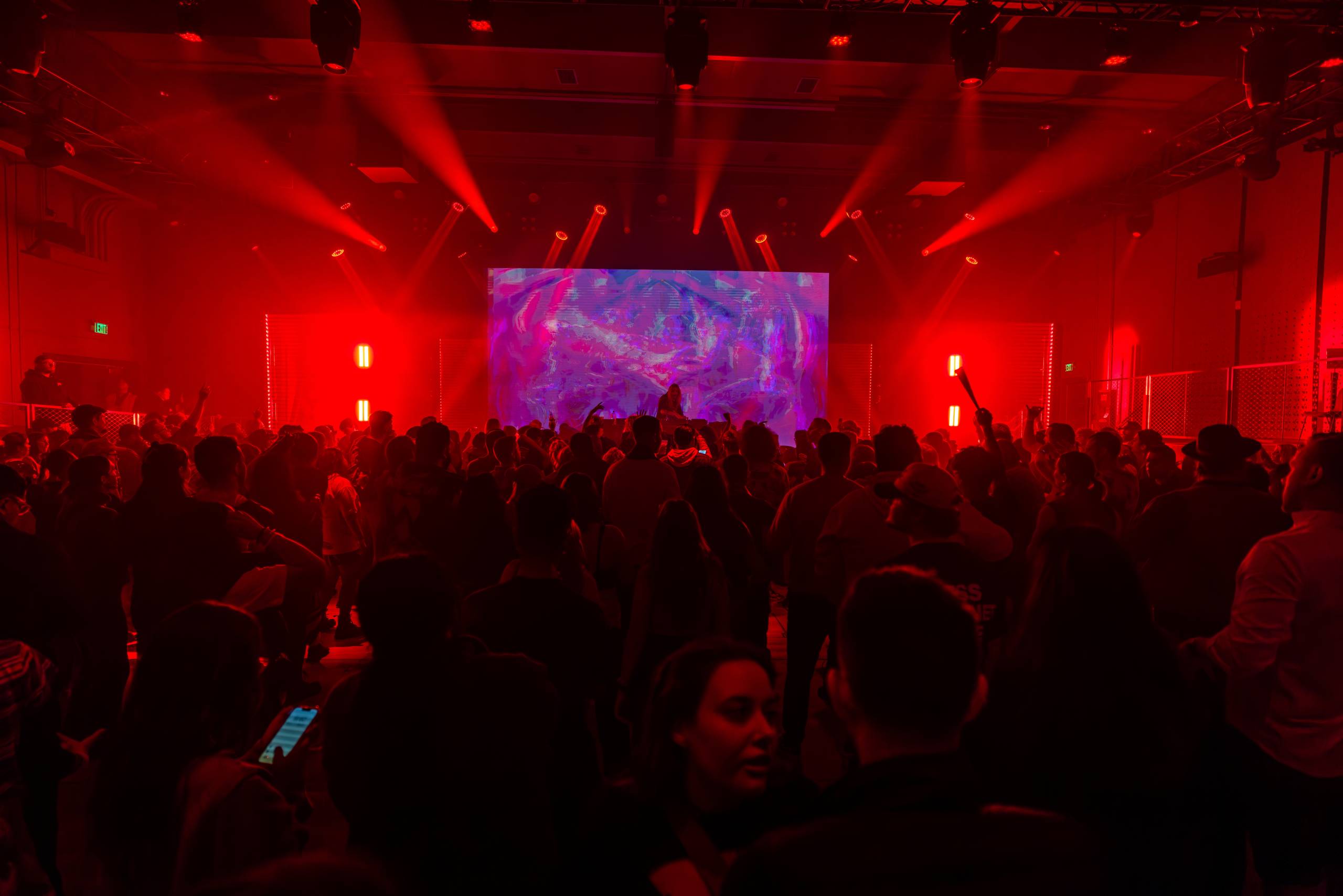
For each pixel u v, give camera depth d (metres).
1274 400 10.92
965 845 0.92
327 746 1.55
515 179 14.71
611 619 3.64
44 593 2.17
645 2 7.86
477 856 1.46
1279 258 10.97
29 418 10.30
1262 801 2.07
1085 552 1.64
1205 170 12.02
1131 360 14.44
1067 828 0.96
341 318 15.14
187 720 1.42
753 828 1.25
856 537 3.21
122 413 11.46
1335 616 1.98
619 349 14.73
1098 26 9.56
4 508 2.83
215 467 3.36
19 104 9.70
